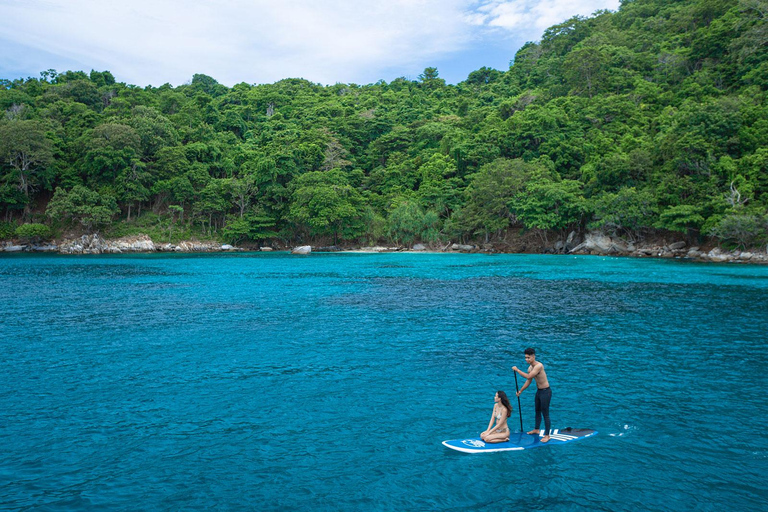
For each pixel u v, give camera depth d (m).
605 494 9.41
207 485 9.76
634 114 112.88
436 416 13.53
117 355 20.41
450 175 126.06
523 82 192.50
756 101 89.88
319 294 40.47
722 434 12.22
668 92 115.06
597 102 123.62
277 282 49.84
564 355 20.22
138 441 11.86
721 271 58.84
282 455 11.12
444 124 148.62
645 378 16.89
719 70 108.88
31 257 94.62
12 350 21.23
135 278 54.03
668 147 85.94
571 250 99.31
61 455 11.09
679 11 148.00
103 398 15.02
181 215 120.31
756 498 9.23
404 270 64.62
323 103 178.38
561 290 42.62
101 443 11.74
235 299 37.53
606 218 86.94
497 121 135.50
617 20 179.12
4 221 114.88
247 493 9.45
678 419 13.21
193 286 46.38
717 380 16.62
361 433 12.37
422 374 17.59
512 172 104.50
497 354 20.48
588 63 138.88
